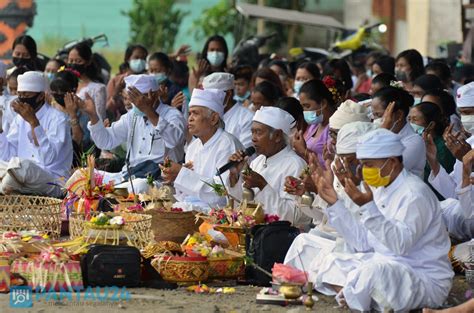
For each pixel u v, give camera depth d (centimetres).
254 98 2162
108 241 1515
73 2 5300
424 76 2152
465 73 2827
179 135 2044
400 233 1320
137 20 5488
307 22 4462
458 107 1791
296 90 2467
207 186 1736
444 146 1861
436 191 1809
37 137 2136
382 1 5347
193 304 1376
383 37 5316
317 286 1424
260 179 1645
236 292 1458
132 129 2072
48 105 2191
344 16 5397
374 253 1386
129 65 2847
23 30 3397
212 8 5584
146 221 1552
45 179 2091
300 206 1552
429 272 1355
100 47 5362
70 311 1329
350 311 1351
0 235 1591
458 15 4497
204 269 1482
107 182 1983
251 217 1591
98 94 2573
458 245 1606
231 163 1695
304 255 1459
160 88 2069
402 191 1343
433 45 4572
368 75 3200
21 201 1781
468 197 1540
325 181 1373
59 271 1417
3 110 2361
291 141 1720
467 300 1438
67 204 1770
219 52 2572
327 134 1898
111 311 1331
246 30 4322
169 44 5541
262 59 3466
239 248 1580
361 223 1370
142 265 1484
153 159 2052
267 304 1388
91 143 2431
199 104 1797
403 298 1329
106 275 1438
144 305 1366
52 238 1653
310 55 3916
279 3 5356
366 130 1459
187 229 1630
